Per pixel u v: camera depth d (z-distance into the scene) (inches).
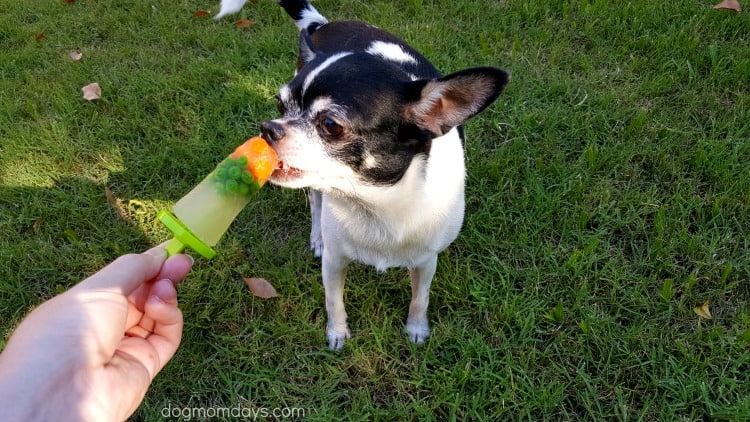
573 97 30.9
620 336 21.8
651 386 20.6
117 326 13.2
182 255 14.8
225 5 28.1
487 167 27.6
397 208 18.6
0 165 29.3
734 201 25.3
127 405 13.7
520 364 21.5
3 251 25.5
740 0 35.2
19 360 11.9
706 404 19.8
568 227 25.4
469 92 16.7
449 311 23.4
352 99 16.6
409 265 20.9
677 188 26.3
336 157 17.0
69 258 25.8
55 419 11.8
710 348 21.2
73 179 29.0
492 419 20.3
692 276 22.9
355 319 23.9
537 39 34.2
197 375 22.0
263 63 34.4
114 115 32.0
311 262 25.6
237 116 31.4
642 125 28.9
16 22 39.8
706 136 28.8
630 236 25.1
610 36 33.9
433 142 19.2
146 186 28.4
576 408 20.6
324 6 38.3
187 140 30.4
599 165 27.4
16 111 32.3
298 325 23.2
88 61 35.5
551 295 23.3
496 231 25.7
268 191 27.9
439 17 36.5
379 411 20.5
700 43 33.0
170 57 35.4
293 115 17.3
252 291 23.8
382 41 24.4
